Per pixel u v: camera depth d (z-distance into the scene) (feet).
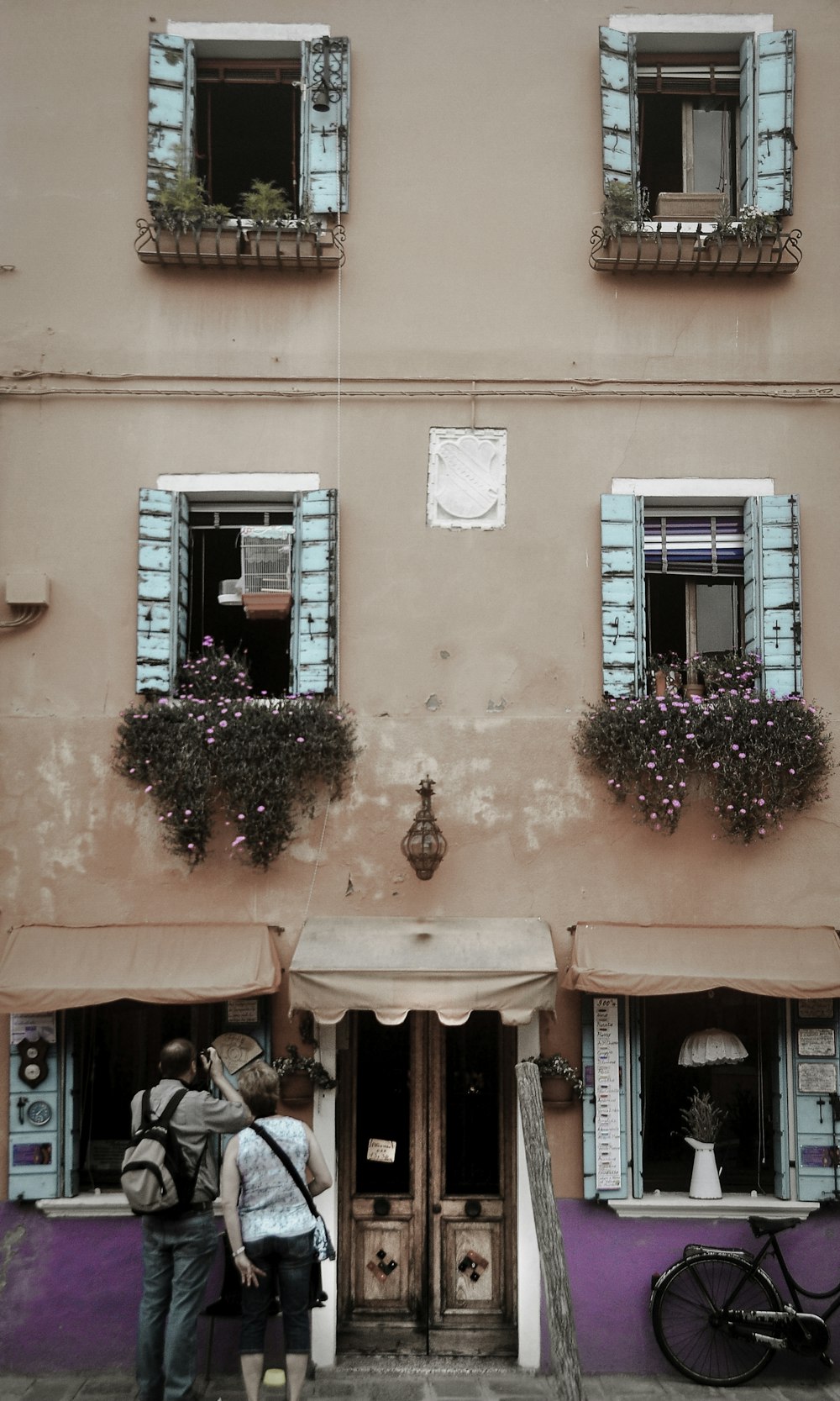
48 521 26.03
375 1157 25.45
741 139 28.14
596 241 26.86
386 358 26.63
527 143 27.27
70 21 27.35
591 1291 24.17
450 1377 23.66
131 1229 24.09
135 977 23.32
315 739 24.88
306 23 27.37
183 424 26.35
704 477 26.50
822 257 27.20
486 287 26.89
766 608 25.93
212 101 28.09
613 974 23.39
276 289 26.76
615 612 25.77
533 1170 16.89
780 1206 24.26
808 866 25.46
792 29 27.37
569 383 26.66
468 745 25.64
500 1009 22.70
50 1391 22.58
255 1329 19.22
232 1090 21.36
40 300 26.58
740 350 26.86
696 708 25.14
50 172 26.91
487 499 26.35
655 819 24.99
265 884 25.17
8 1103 24.29
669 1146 25.22
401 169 27.14
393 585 26.11
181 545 26.21
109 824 25.17
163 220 26.03
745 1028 25.48
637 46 27.91
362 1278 25.12
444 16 27.58
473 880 25.29
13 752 25.35
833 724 25.80
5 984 23.18
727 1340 23.72
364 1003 22.61
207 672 25.80
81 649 25.70
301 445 26.37
